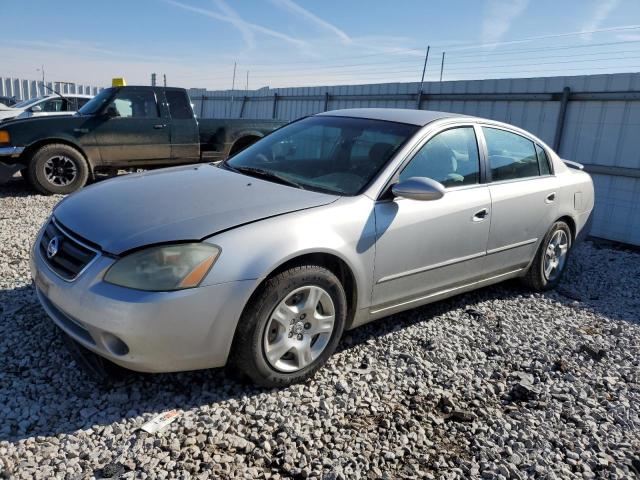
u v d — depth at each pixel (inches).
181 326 101.3
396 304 140.8
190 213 112.3
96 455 93.9
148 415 105.7
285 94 542.9
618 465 103.1
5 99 748.6
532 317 171.5
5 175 307.1
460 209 147.9
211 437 100.7
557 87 305.0
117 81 356.5
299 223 115.3
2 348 125.1
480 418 115.0
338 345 140.9
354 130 154.9
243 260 105.9
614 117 281.9
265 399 114.2
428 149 146.3
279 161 154.2
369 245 126.5
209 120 368.8
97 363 116.2
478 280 164.4
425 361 136.7
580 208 199.6
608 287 211.6
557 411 119.4
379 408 115.0
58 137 314.7
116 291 99.7
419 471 97.4
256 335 109.9
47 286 110.9
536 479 98.1
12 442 95.1
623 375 138.1
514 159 174.9
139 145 342.0
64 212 123.7
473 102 352.8
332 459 98.3
